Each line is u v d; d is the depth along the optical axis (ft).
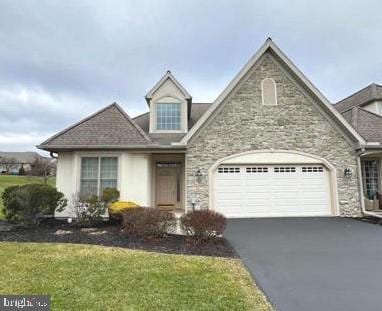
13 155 231.71
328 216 46.34
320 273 20.76
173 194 54.75
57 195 39.52
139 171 46.73
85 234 32.65
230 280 18.94
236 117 47.50
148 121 59.21
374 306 15.74
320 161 47.24
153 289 17.17
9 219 38.22
